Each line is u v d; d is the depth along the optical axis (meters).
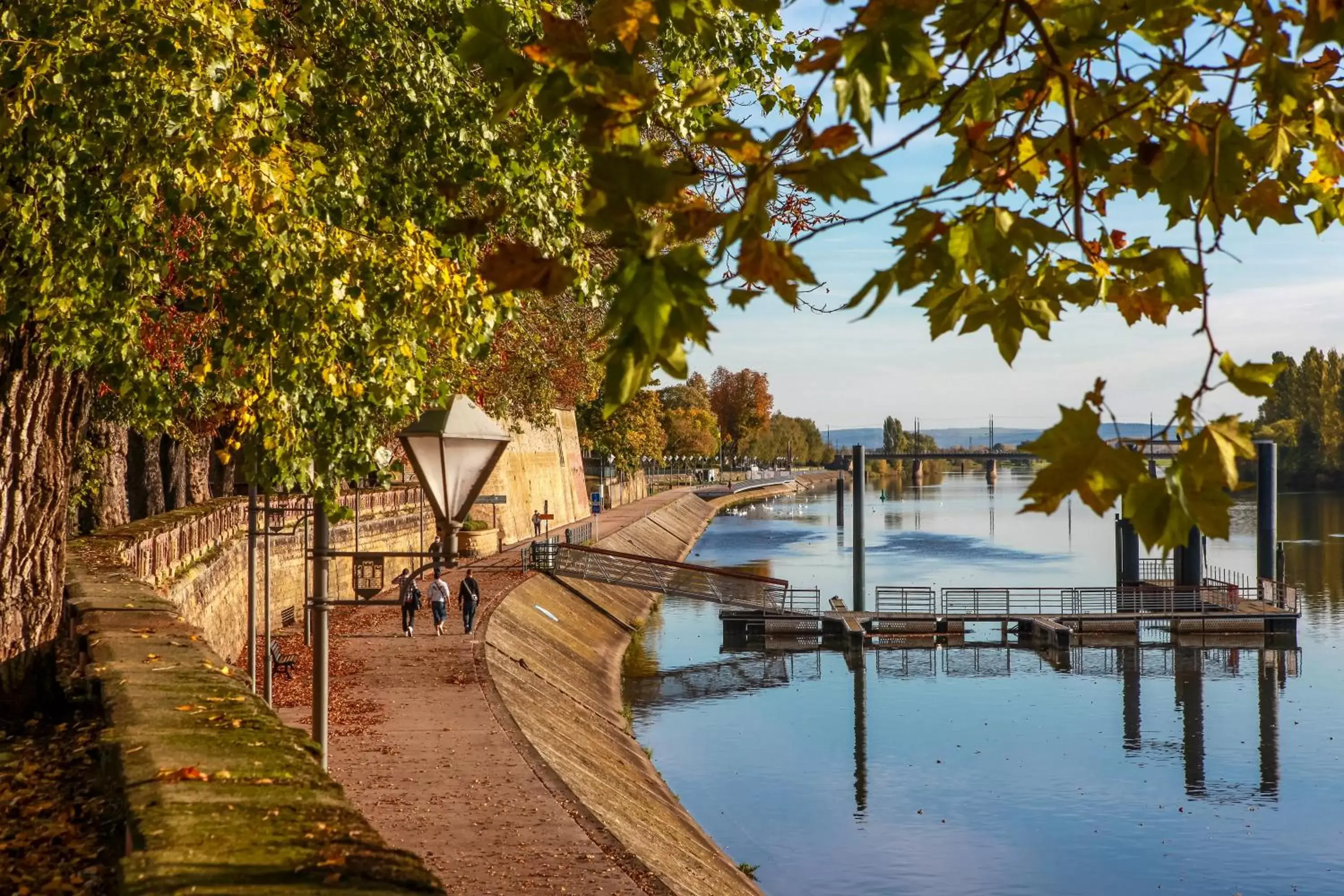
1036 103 3.60
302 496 16.64
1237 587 60.28
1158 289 3.77
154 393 11.60
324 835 5.21
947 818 30.66
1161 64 3.61
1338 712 41.78
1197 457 2.86
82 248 9.39
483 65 3.61
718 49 12.02
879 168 2.89
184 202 9.02
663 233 2.89
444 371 14.34
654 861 18.25
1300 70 3.34
